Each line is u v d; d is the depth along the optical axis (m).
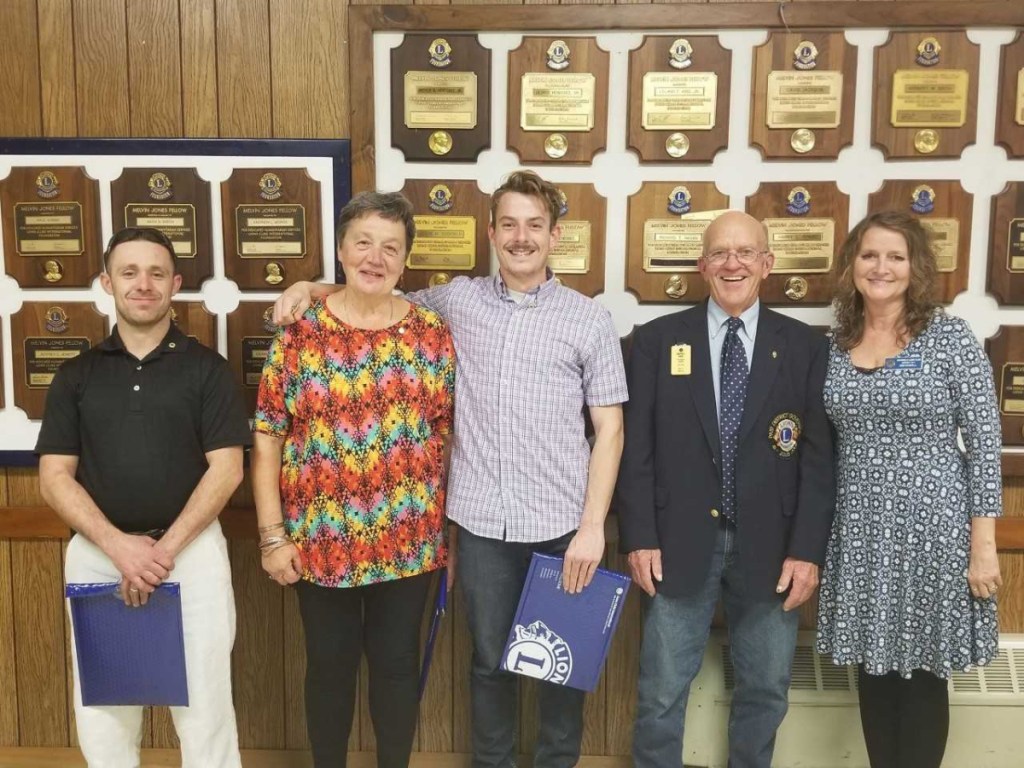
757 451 1.56
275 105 1.87
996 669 1.85
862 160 1.83
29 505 1.98
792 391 1.57
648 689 1.67
